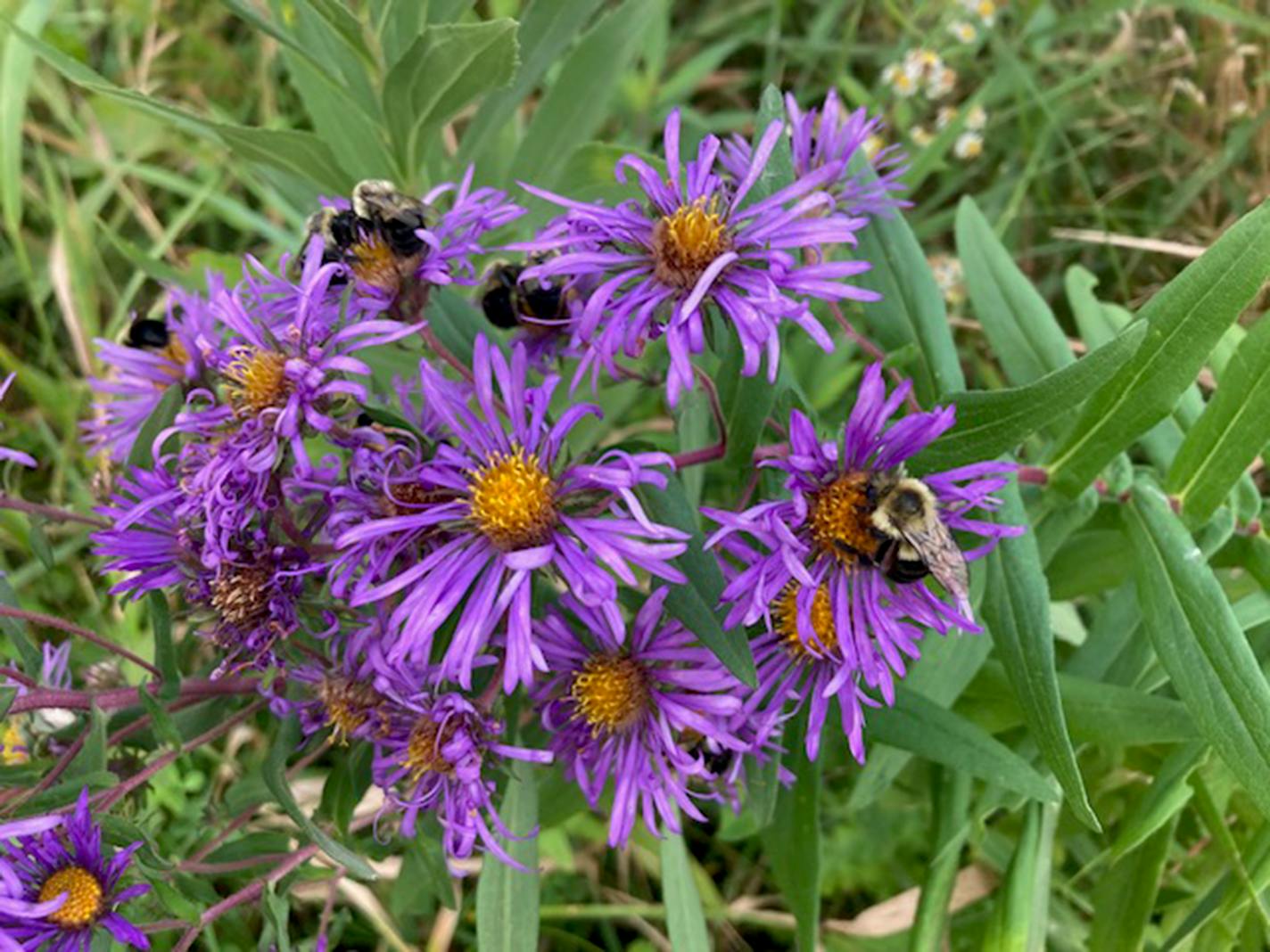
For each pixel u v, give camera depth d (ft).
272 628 0.38
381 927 0.62
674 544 0.36
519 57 0.53
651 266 0.37
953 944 0.62
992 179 0.81
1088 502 0.48
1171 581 0.45
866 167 0.47
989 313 0.55
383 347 0.54
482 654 0.40
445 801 0.40
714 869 0.67
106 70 0.82
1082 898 0.61
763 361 0.40
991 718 0.53
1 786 0.41
